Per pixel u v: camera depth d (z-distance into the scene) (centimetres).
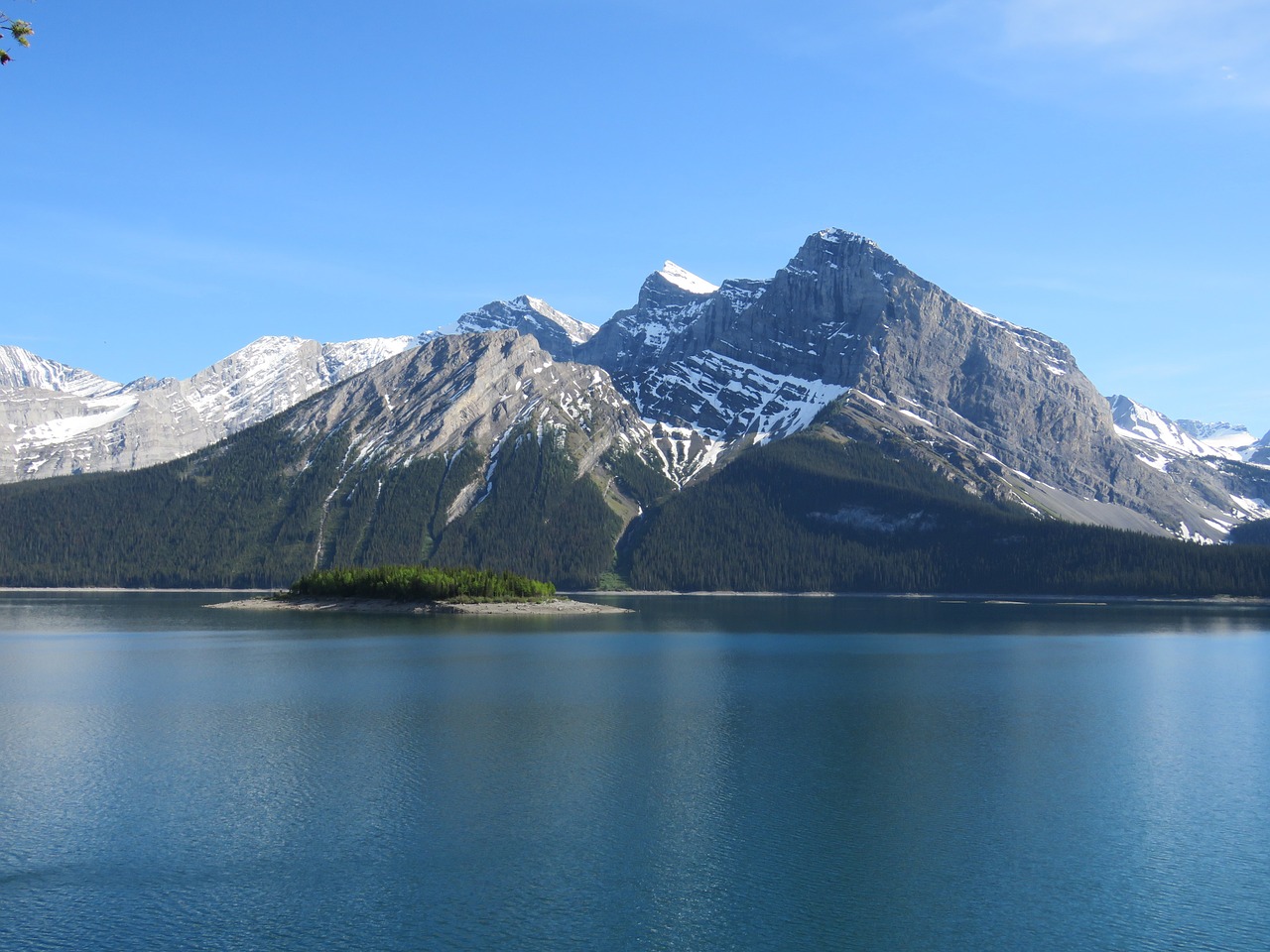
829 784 8912
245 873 6912
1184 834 7738
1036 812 8219
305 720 11456
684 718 11669
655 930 6153
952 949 5978
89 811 8056
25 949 5891
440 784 8812
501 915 6331
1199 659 17962
